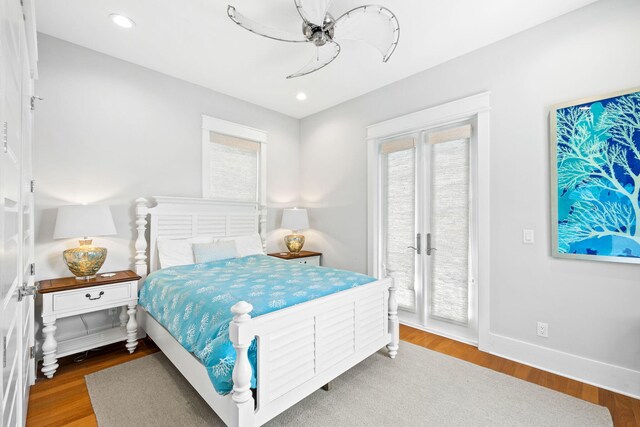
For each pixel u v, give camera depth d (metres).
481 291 2.62
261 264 3.07
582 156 2.11
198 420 1.72
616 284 2.01
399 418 1.75
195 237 3.29
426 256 3.14
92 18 2.28
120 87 2.88
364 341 2.21
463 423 1.71
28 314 1.91
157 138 3.13
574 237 2.15
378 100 3.50
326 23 1.93
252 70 3.09
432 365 2.37
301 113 4.34
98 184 2.75
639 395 1.92
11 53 1.03
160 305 2.29
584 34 2.12
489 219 2.58
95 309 2.38
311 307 1.78
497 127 2.54
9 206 1.07
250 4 2.12
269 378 1.55
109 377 2.18
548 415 1.77
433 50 2.69
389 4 2.09
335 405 1.86
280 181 4.31
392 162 3.45
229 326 1.45
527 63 2.38
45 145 2.47
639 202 1.90
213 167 3.63
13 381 1.16
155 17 2.27
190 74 3.19
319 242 4.21
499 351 2.52
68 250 2.39
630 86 1.95
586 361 2.12
